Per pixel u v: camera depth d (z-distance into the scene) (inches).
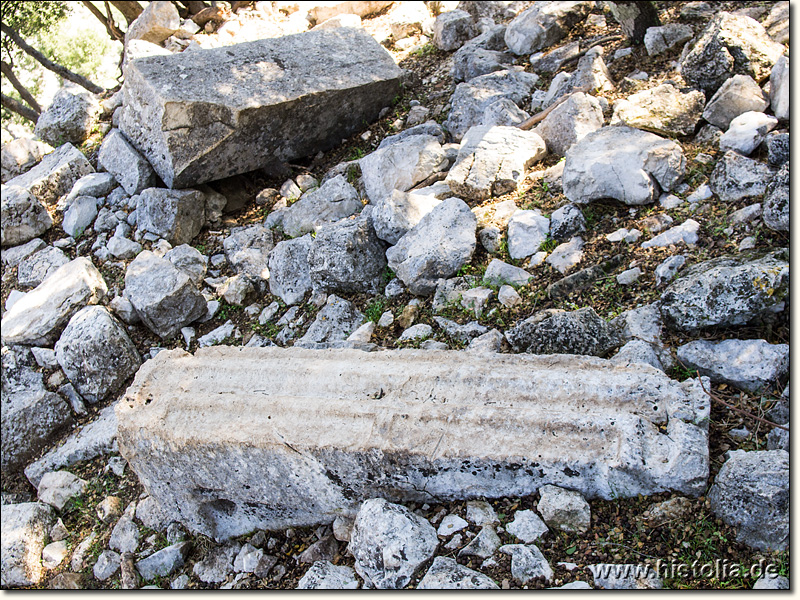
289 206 108.1
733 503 53.1
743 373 62.9
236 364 70.4
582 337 69.4
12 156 133.6
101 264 107.4
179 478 66.6
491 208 90.9
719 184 79.3
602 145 84.6
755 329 66.6
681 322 67.9
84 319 95.7
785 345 63.5
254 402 65.3
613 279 76.1
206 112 102.7
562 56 112.8
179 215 106.4
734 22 91.7
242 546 69.8
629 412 58.6
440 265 82.8
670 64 101.0
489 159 94.0
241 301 98.2
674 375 66.2
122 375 95.2
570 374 62.1
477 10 137.9
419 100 120.6
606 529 55.9
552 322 70.5
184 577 70.9
